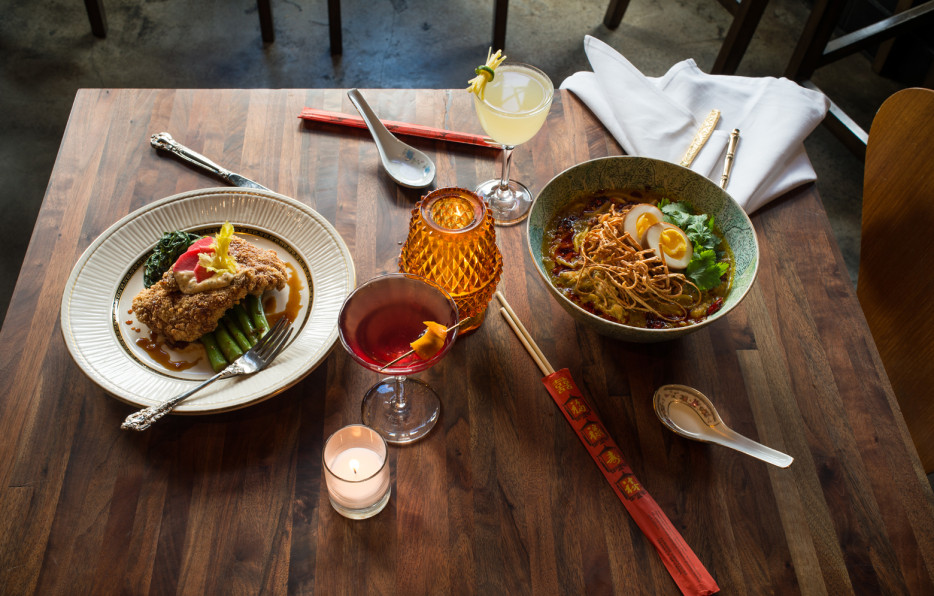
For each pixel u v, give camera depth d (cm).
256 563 67
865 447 76
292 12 211
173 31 204
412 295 71
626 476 73
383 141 95
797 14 224
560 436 75
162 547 68
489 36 211
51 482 70
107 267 80
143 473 71
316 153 95
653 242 79
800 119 97
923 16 166
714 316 72
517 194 92
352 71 199
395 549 69
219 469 72
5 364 76
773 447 76
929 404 90
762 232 91
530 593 67
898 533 71
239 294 77
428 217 73
